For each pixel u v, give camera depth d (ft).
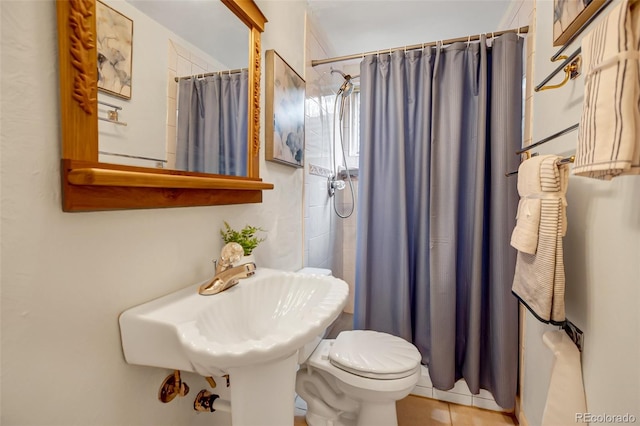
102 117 1.80
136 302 2.09
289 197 4.85
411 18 6.14
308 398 4.42
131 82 2.01
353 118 8.36
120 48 1.93
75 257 1.68
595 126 1.92
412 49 5.32
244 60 3.39
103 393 1.85
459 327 5.17
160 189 2.19
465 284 5.15
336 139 7.80
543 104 3.93
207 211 2.87
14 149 1.42
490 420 4.67
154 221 2.24
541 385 3.81
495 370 4.69
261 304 2.78
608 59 1.82
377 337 4.50
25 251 1.46
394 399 3.72
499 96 4.66
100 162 1.77
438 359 4.93
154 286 2.24
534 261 2.91
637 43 1.72
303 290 2.94
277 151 4.15
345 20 6.21
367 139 5.50
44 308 1.54
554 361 3.12
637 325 2.08
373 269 5.71
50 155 1.56
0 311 1.37
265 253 4.08
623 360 2.23
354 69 8.11
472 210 4.98
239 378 2.07
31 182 1.48
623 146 1.72
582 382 2.76
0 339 1.37
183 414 2.53
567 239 3.21
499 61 4.69
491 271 4.79
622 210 2.27
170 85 2.37
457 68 4.92
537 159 2.97
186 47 2.54
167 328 1.83
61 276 1.61
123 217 1.98
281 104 4.29
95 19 1.73
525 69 4.95
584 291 2.83
